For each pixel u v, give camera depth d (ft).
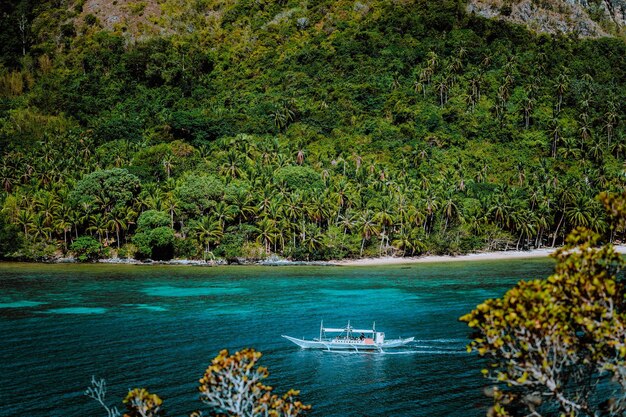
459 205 480.64
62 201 466.29
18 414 139.13
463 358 188.65
